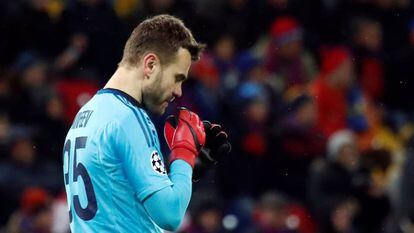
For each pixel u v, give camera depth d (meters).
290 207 37.69
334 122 42.28
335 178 37.34
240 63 42.50
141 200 16.41
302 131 40.09
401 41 48.69
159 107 17.02
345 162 37.56
